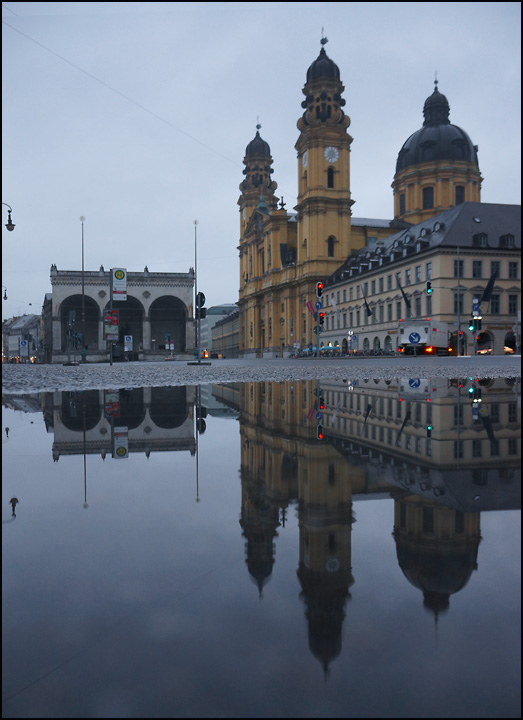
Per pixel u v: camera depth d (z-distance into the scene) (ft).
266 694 3.22
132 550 5.44
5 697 3.21
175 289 336.70
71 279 326.24
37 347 494.59
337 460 10.03
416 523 6.05
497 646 3.68
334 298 258.98
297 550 5.31
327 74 263.49
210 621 4.01
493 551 5.17
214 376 51.96
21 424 16.07
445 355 171.63
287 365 95.55
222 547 5.48
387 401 23.15
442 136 286.66
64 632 3.86
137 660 3.53
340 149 267.39
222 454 10.93
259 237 332.39
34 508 7.00
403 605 4.15
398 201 304.09
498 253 182.50
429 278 185.37
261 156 364.17
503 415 17.24
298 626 3.95
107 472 9.27
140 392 30.07
